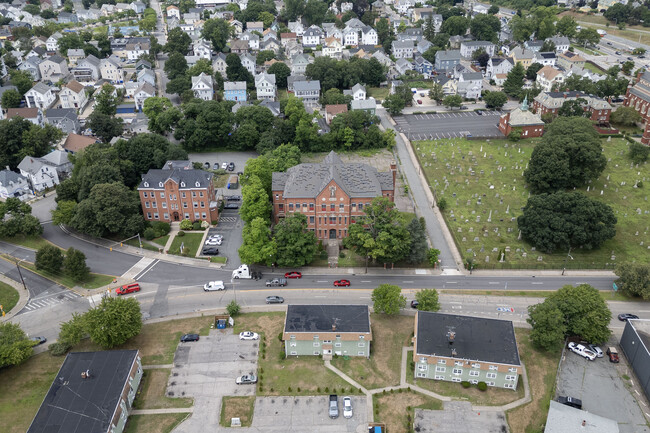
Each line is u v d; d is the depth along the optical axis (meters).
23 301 121.31
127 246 143.38
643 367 98.56
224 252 140.62
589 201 137.75
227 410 93.81
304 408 94.31
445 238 146.62
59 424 84.00
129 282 128.50
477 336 101.62
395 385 99.06
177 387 98.31
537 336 104.88
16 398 95.19
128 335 103.81
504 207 161.75
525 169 184.12
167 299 122.38
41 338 109.12
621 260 136.25
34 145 186.00
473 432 89.38
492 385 98.69
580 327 104.88
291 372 101.94
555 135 180.12
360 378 100.56
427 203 164.88
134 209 146.88
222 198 167.38
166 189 148.25
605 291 124.62
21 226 143.62
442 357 96.81
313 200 139.00
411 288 125.69
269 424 91.19
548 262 135.12
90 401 88.12
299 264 129.50
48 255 127.38
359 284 127.25
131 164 166.00
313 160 197.75
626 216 156.25
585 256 137.88
